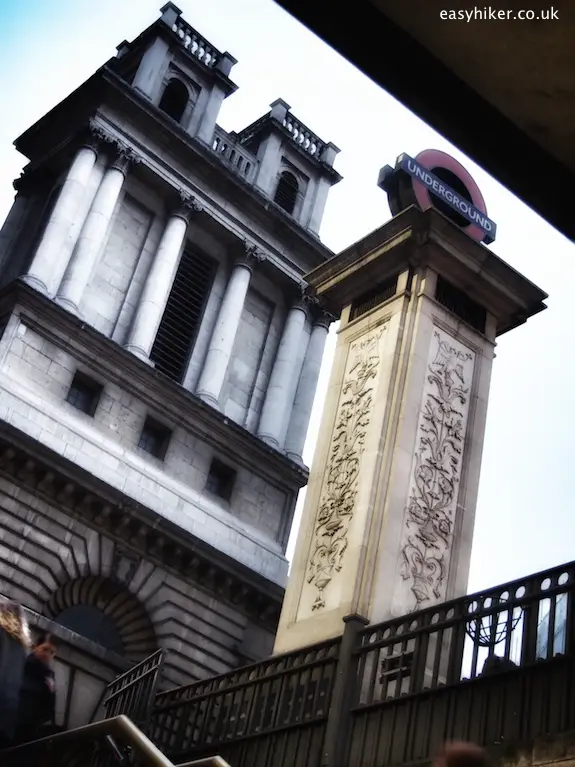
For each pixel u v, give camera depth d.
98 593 25.92
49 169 32.62
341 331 17.06
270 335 33.84
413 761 9.70
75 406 27.70
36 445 24.88
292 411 32.88
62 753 8.24
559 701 8.56
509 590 9.79
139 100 31.53
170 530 26.67
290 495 31.28
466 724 9.40
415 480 14.42
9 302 27.34
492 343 16.61
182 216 32.19
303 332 34.34
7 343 26.48
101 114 31.11
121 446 27.77
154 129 32.00
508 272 16.64
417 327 15.54
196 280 32.72
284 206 36.72
